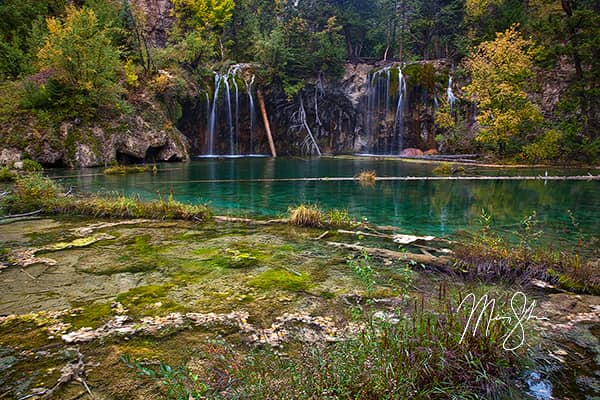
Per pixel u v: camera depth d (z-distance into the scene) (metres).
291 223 7.66
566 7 22.44
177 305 3.77
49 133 18.36
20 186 9.73
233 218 8.13
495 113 22.02
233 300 3.90
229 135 31.27
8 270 4.79
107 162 19.77
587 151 21.03
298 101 33.50
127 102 22.50
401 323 2.71
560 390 2.46
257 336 3.14
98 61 20.31
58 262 5.11
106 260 5.21
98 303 3.81
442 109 27.78
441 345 2.44
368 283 3.07
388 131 32.06
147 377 2.56
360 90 33.12
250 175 17.48
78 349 2.94
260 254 5.54
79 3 27.59
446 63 31.00
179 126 29.17
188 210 8.16
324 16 35.69
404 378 2.18
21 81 19.94
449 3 33.75
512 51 21.44
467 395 2.30
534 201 10.89
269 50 30.94
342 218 7.78
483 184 14.45
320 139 34.84
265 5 38.84
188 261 5.20
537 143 21.81
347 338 2.90
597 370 2.69
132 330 3.24
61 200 8.84
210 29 34.34
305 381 2.17
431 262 5.08
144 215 8.20
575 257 5.00
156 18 34.81
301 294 4.05
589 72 21.62
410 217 8.77
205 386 2.06
